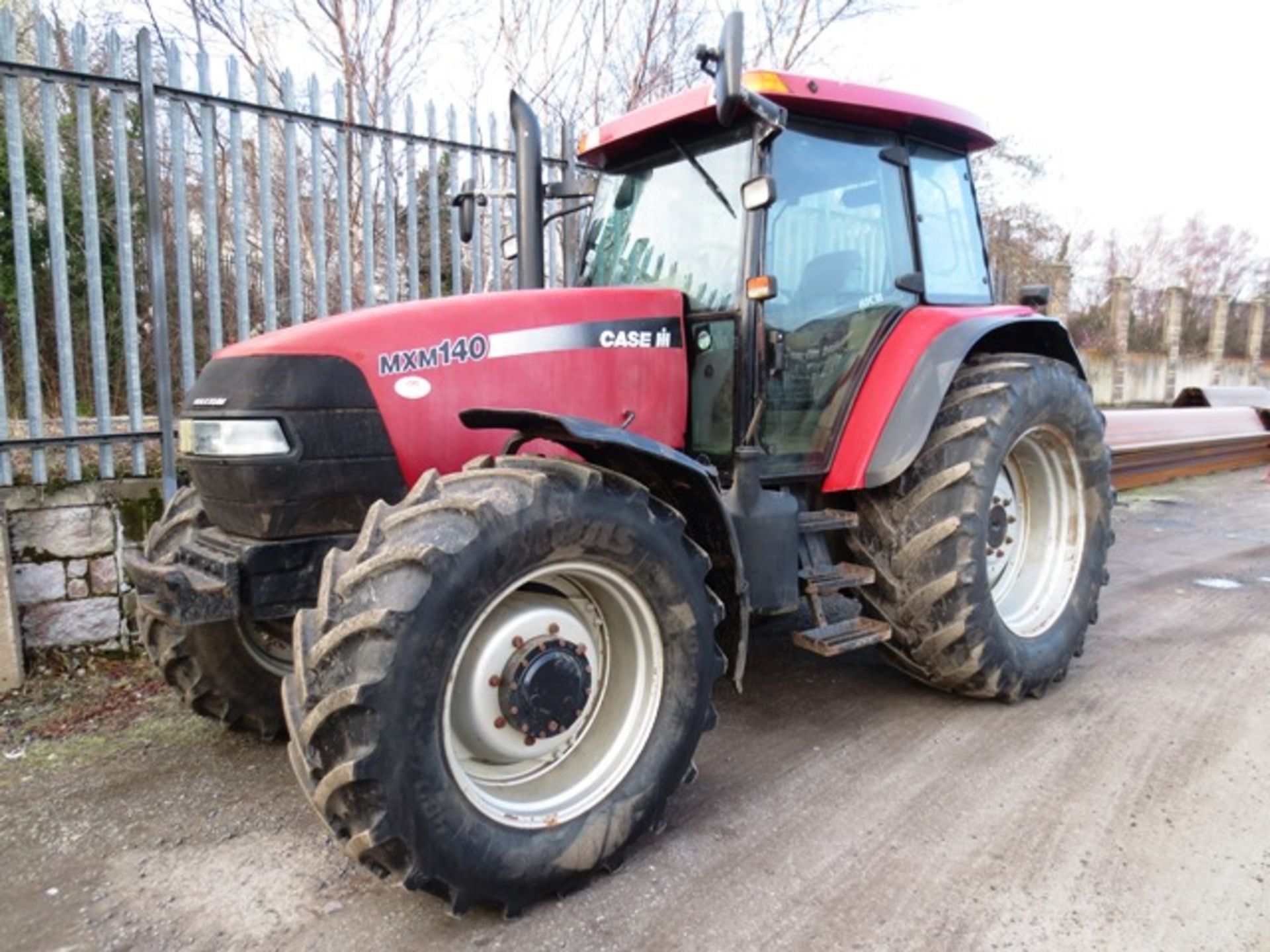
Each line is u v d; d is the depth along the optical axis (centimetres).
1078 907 210
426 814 188
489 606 199
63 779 283
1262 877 221
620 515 213
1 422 356
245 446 227
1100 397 1592
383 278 541
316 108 424
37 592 368
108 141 559
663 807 233
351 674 184
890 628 307
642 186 330
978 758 288
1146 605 459
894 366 315
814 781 274
